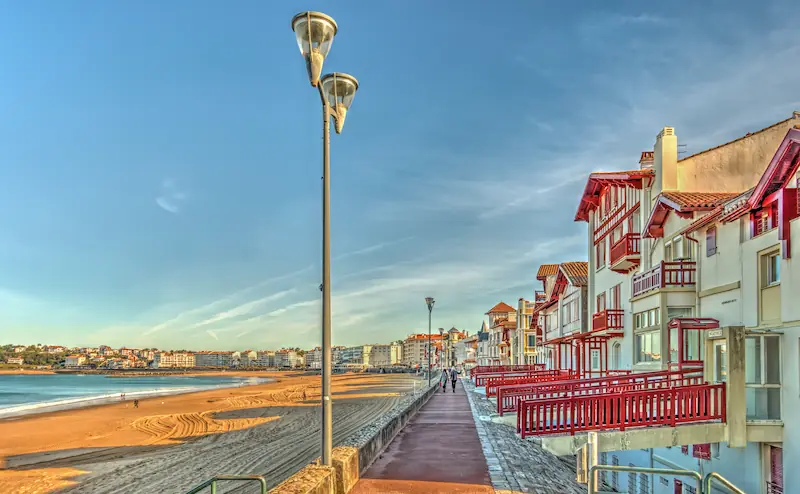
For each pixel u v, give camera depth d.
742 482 15.16
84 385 157.25
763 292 15.21
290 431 36.47
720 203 18.08
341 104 10.64
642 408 15.21
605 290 29.97
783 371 14.01
